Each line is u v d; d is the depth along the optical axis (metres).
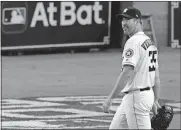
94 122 29.73
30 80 43.31
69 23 58.97
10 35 56.62
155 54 19.39
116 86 18.70
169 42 63.59
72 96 37.56
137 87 19.02
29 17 57.16
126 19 19.09
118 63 52.38
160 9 62.72
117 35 62.09
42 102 35.28
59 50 59.41
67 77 44.88
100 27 60.38
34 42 57.69
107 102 18.84
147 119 19.28
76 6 59.06
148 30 61.47
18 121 29.52
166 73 47.31
